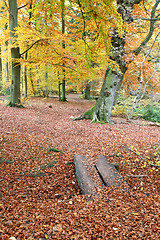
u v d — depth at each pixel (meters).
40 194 4.03
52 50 10.01
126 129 9.05
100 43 6.39
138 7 10.60
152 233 2.65
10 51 11.21
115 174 4.64
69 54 10.02
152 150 6.27
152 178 4.75
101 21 5.20
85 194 3.85
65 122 9.88
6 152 5.41
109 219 2.96
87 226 2.77
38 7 4.81
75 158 5.48
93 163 5.24
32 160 5.34
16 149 5.70
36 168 5.01
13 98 11.58
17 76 11.41
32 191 4.08
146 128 9.68
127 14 8.56
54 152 5.98
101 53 9.98
